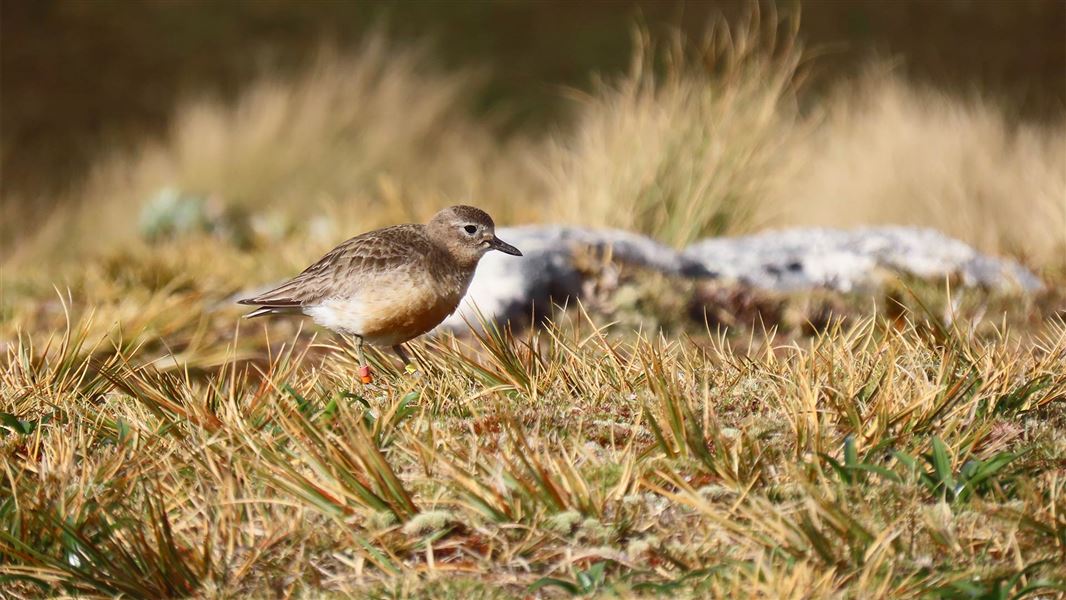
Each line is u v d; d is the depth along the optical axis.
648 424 7.48
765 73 16.20
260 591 6.16
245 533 6.55
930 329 9.02
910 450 7.00
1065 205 16.22
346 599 6.03
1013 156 18.59
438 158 22.80
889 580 5.81
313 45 31.22
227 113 23.16
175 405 7.82
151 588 6.22
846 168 18.81
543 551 6.27
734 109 15.76
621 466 6.88
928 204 17.84
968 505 6.43
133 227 20.77
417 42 31.06
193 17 32.69
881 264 13.39
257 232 18.12
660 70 30.28
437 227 9.41
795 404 7.27
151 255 15.49
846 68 29.31
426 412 7.73
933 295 12.64
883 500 6.52
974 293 12.73
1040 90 28.16
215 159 21.42
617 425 7.52
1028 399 7.67
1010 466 6.89
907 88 20.77
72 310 13.16
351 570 6.27
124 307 12.50
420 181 21.69
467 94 27.92
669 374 7.80
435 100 23.69
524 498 6.59
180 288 14.39
